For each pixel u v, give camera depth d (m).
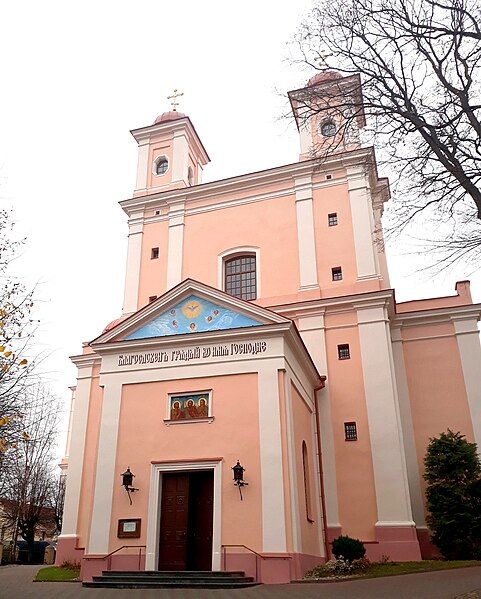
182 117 27.84
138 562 14.52
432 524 17.31
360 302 20.33
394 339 21.69
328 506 18.06
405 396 20.84
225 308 16.94
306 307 20.98
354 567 14.75
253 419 15.16
